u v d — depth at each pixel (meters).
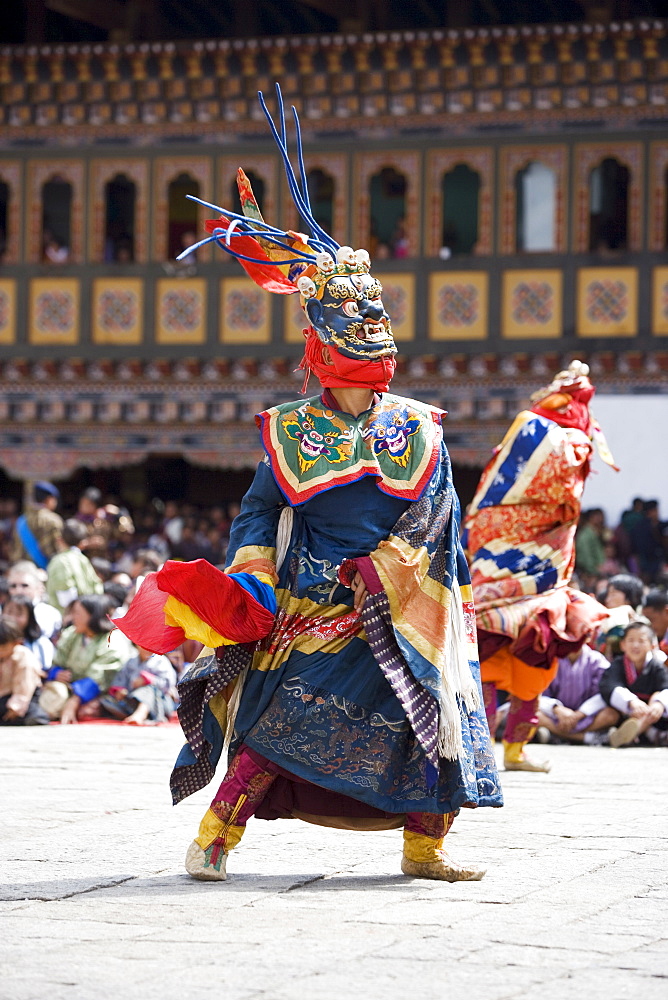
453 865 10.77
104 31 64.94
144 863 11.41
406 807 10.57
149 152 53.12
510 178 50.91
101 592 29.97
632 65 49.88
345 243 51.69
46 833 12.91
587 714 22.73
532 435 19.42
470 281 51.41
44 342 54.03
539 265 50.88
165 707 26.02
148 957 8.16
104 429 54.53
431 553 10.96
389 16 56.09
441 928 8.96
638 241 50.38
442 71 51.00
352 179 51.69
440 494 11.09
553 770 18.81
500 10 60.91
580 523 46.97
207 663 10.87
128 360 53.50
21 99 53.56
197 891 10.23
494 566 19.33
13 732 23.66
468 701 10.88
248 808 10.77
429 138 51.38
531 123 50.84
